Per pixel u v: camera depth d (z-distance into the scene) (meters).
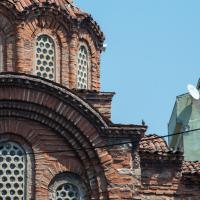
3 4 73.81
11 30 74.06
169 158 73.00
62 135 70.56
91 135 70.25
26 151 70.44
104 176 69.75
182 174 73.38
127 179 69.75
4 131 70.25
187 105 92.25
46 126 70.69
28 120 70.62
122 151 70.19
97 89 77.06
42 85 69.81
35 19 74.75
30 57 74.12
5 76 69.31
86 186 70.25
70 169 70.38
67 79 75.12
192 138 91.25
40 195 69.81
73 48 75.62
